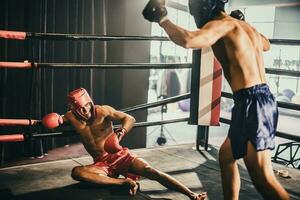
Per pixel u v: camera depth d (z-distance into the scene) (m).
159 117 8.73
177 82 9.51
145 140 5.05
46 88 4.21
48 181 2.79
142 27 4.81
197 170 3.19
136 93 4.91
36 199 2.46
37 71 3.72
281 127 8.78
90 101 2.61
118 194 2.57
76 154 4.32
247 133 1.79
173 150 3.80
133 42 4.78
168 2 2.95
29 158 4.03
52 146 4.43
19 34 2.71
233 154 1.86
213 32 1.78
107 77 4.95
